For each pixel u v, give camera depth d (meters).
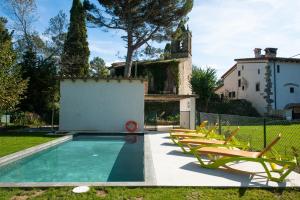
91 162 9.66
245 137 14.20
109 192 5.29
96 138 15.91
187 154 9.72
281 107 36.28
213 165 7.39
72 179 7.33
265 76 36.56
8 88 13.98
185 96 19.61
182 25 30.56
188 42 38.34
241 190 5.50
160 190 5.44
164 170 7.23
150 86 34.62
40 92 24.70
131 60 31.25
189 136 12.26
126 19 29.23
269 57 36.31
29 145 11.16
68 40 30.80
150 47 32.03
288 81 36.78
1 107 14.23
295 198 5.18
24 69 23.98
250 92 38.97
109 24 30.11
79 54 30.81
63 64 30.62
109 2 28.44
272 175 6.69
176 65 34.25
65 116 17.88
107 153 11.47
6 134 15.41
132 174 7.87
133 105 17.98
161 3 27.66
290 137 14.91
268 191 5.48
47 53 30.61
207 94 34.69
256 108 37.88
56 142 12.82
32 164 9.35
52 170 8.39
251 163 8.13
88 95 17.98
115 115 17.92
